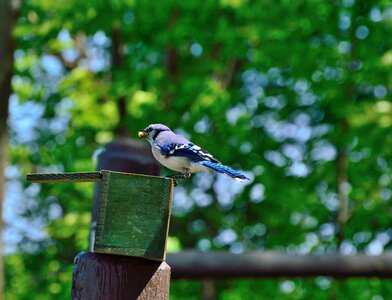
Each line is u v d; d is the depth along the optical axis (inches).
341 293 661.9
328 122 687.1
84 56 761.0
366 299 652.7
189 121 646.5
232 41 654.5
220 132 689.0
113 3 577.6
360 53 636.1
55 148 699.4
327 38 663.8
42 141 740.7
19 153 723.4
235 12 663.8
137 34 683.4
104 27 598.9
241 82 759.7
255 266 325.7
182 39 657.6
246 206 745.6
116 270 168.2
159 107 647.8
